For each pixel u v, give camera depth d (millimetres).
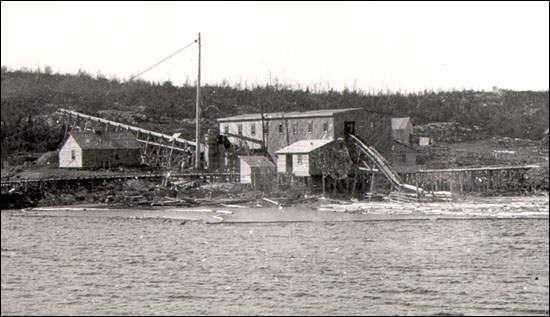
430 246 157250
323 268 134875
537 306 109500
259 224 193625
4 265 139875
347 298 114250
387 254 148250
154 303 112312
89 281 126625
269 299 114062
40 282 125750
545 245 156750
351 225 190250
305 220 199875
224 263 140500
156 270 135125
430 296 115125
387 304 110875
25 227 190500
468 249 153000
